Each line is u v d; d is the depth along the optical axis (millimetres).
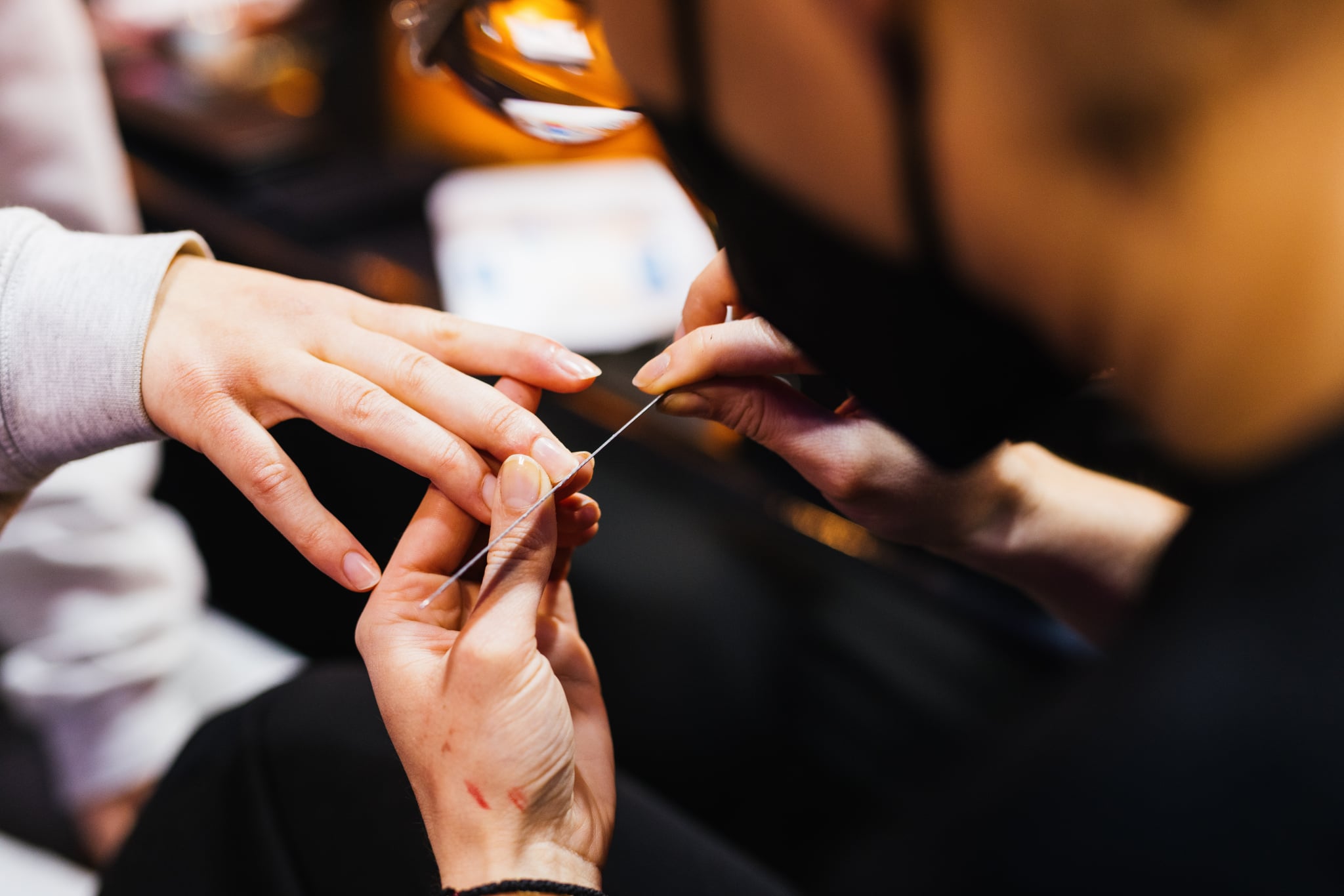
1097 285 563
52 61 923
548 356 711
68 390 708
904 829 577
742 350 685
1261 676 521
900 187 570
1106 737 536
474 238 1281
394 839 737
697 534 1230
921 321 606
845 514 756
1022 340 596
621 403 1095
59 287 715
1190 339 553
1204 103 523
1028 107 539
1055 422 773
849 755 1027
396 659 650
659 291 1254
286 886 735
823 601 1108
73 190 958
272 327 713
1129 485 788
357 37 1501
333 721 774
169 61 1559
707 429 1068
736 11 562
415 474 1072
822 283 615
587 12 619
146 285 718
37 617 1039
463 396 686
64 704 1083
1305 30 511
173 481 1472
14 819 1356
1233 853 519
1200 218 536
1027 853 541
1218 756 521
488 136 1436
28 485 749
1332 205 520
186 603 1195
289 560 1417
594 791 682
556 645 707
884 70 550
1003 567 782
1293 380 536
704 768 1069
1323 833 512
